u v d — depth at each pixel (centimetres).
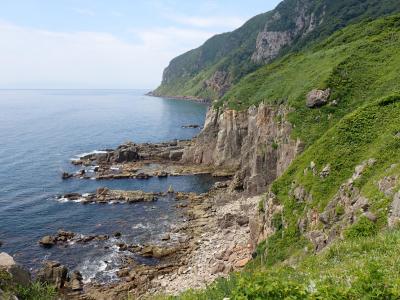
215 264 4384
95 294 4031
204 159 9856
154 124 17888
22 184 8012
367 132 4028
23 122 17750
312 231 3325
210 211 6512
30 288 1508
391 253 1593
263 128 7944
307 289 1155
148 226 5928
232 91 10488
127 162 9981
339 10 19438
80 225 5975
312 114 6481
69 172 8994
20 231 5709
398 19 9012
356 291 1106
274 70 10569
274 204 4238
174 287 4069
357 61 7044
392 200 2605
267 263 3634
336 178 3675
